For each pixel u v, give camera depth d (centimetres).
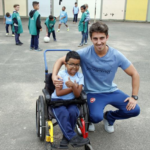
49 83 295
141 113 392
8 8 2345
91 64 286
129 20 2464
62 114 263
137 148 299
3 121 354
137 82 290
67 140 261
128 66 288
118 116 314
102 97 300
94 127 335
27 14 2378
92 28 263
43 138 295
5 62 686
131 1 2411
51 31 1047
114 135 328
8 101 423
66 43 1027
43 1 2350
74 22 2086
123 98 302
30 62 693
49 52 833
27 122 354
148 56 809
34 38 848
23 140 311
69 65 272
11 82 520
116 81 545
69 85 259
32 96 448
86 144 261
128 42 1084
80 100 280
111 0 2405
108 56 283
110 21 2389
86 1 2383
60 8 2373
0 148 293
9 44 970
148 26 1930
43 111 281
